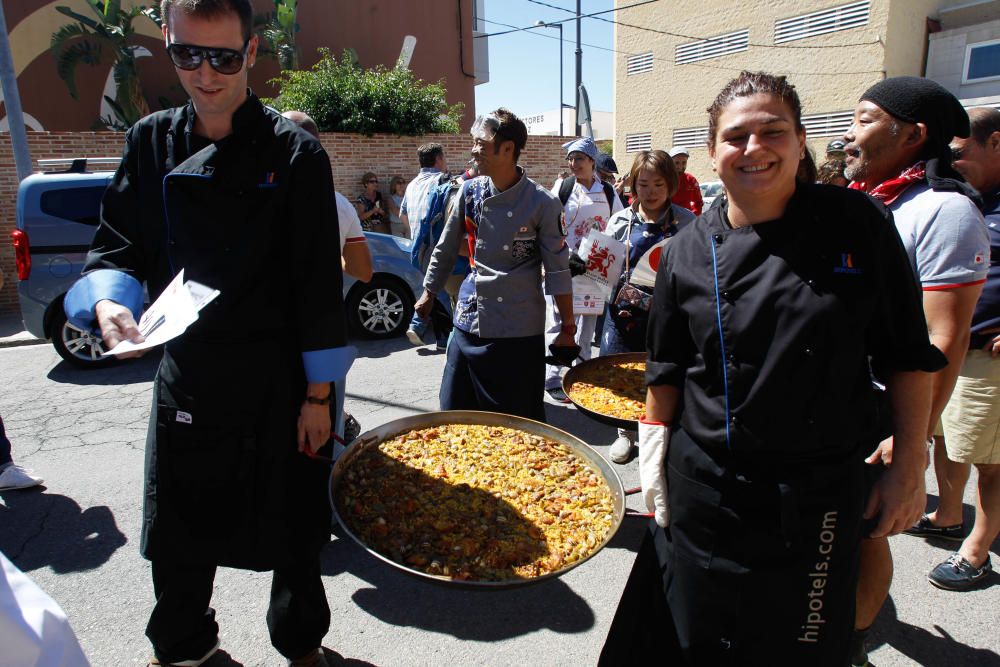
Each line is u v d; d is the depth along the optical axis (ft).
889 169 7.00
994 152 8.59
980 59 60.85
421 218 18.49
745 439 4.66
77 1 44.39
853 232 4.48
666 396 5.54
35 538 10.46
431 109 41.81
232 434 6.06
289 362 6.15
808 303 4.43
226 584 9.29
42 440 14.49
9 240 28.96
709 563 4.96
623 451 13.02
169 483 6.16
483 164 9.74
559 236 10.06
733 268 4.70
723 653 5.06
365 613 8.71
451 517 6.57
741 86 4.67
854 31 61.36
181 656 6.89
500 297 9.95
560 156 45.09
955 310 6.18
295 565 6.51
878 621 8.45
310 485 6.52
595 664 7.82
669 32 74.54
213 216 5.77
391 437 8.08
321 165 5.90
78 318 5.67
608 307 12.65
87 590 9.16
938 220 6.23
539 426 8.27
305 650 7.11
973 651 7.95
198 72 5.38
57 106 44.42
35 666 3.38
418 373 19.39
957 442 8.61
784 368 4.49
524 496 7.01
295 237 5.86
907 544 10.16
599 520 6.57
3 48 24.54
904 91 6.65
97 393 17.79
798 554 4.69
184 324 5.00
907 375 4.98
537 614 8.71
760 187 4.53
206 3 5.20
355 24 53.26
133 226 6.19
